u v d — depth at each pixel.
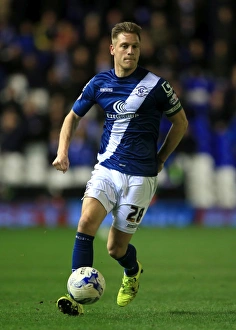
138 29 21.67
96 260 40.38
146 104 21.62
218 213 65.75
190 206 65.12
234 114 68.25
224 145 66.69
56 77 67.62
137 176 21.59
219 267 36.78
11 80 69.62
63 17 76.88
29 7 78.00
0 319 20.59
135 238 54.19
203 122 67.69
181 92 66.94
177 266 37.28
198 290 28.31
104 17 74.81
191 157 64.38
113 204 21.55
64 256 42.16
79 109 22.61
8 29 72.06
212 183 65.88
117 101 21.77
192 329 18.88
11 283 30.47
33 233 57.56
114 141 21.86
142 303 24.69
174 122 22.38
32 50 71.19
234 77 69.94
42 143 64.38
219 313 22.08
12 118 63.56
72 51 71.19
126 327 18.98
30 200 63.44
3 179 62.97
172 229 62.25
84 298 20.22
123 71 21.81
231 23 75.75
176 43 75.00
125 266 22.81
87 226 20.89
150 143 21.94
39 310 22.69
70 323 19.69
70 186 63.00
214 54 73.50
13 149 63.16
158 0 76.38
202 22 77.38
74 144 62.66
